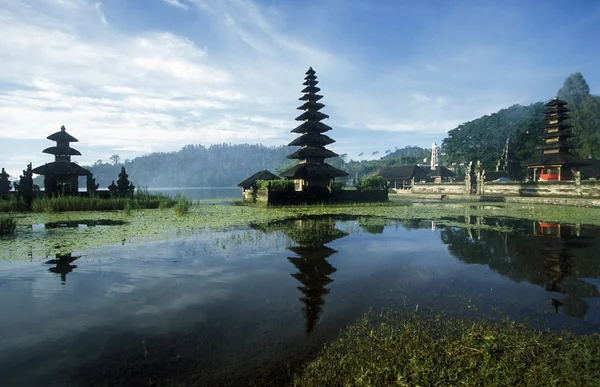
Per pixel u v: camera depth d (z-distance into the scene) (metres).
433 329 5.14
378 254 10.05
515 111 106.69
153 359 4.32
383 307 6.02
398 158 119.00
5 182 31.28
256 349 4.57
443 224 16.58
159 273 8.09
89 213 22.38
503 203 32.66
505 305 6.10
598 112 81.81
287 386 3.77
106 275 7.93
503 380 3.86
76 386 3.75
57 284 7.28
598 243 11.59
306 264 8.92
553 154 38.28
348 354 4.39
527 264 8.87
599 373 3.94
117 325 5.29
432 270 8.35
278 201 28.94
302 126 32.28
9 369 4.09
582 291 6.81
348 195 32.03
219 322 5.39
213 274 8.01
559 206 28.00
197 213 22.39
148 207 27.47
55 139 30.73
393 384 3.85
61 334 5.00
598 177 46.41
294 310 5.88
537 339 4.77
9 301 6.30
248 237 12.83
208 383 3.82
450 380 3.89
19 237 12.77
